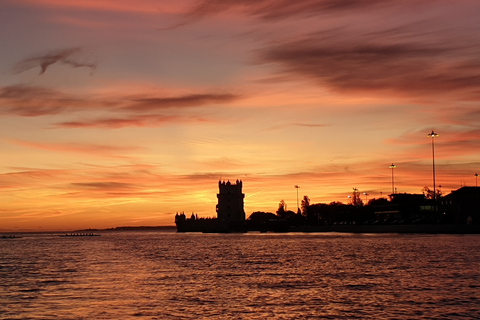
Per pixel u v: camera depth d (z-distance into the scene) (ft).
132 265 377.71
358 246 548.72
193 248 620.49
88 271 335.67
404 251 450.30
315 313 181.06
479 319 169.99
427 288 230.89
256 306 194.70
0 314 187.42
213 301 206.18
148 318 177.06
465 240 598.34
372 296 212.64
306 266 342.64
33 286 262.06
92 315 183.21
